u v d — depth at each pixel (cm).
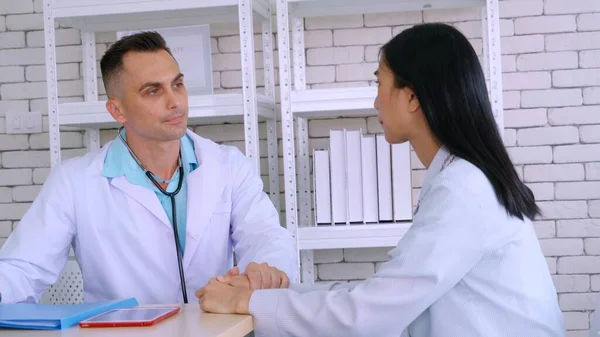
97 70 312
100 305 140
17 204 318
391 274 129
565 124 293
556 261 295
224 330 120
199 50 285
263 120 303
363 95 257
